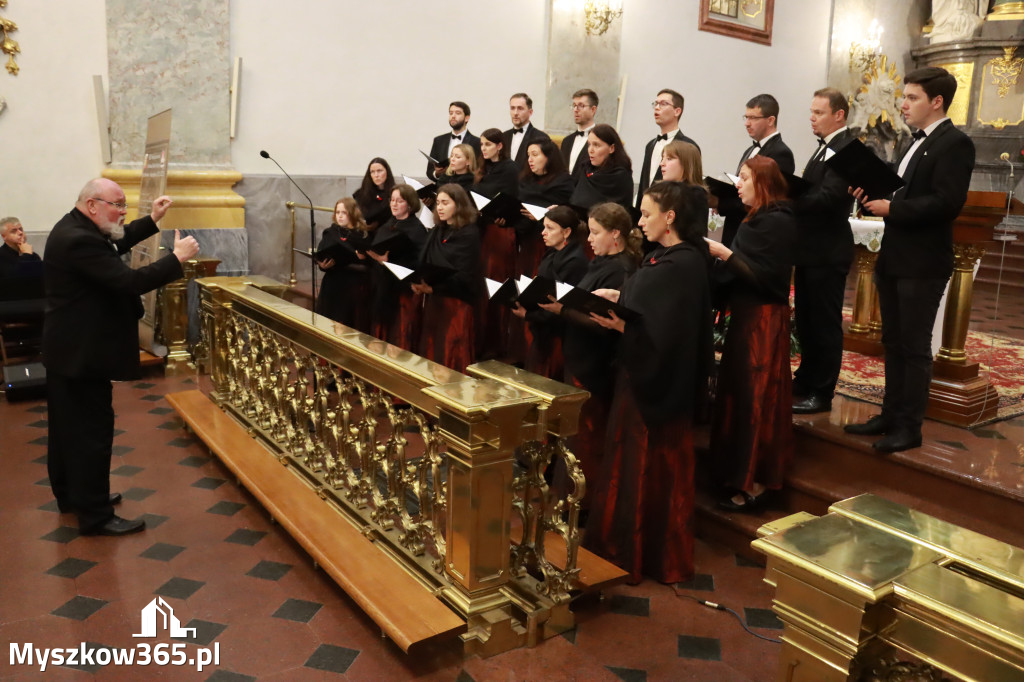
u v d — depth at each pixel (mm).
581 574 3328
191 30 7684
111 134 7539
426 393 2969
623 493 3570
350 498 3842
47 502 4375
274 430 4691
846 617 1552
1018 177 10883
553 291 3693
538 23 9906
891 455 3908
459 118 7883
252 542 3945
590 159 5473
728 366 3932
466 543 2959
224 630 3168
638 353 3400
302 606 3361
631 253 4031
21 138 7211
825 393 4543
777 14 12227
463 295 5449
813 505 3986
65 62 7301
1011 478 3576
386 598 3066
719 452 4008
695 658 3033
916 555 1627
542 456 3150
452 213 5453
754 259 3732
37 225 7383
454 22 9273
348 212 6523
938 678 1509
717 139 11969
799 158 13109
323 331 3844
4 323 6566
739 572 3764
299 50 8375
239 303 5035
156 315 7301
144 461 4973
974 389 4418
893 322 3943
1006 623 1376
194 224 7898
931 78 3791
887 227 3871
